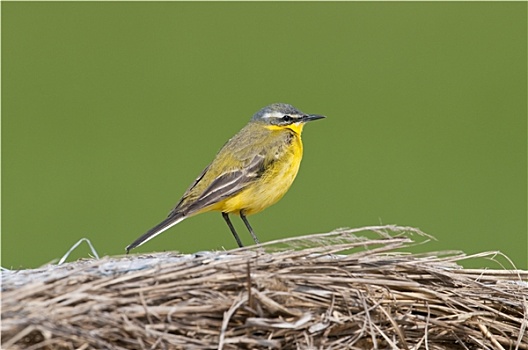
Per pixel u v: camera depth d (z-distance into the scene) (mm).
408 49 24453
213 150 20906
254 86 23062
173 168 20312
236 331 8141
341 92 22797
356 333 8422
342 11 26047
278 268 8547
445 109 22641
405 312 8781
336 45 24688
